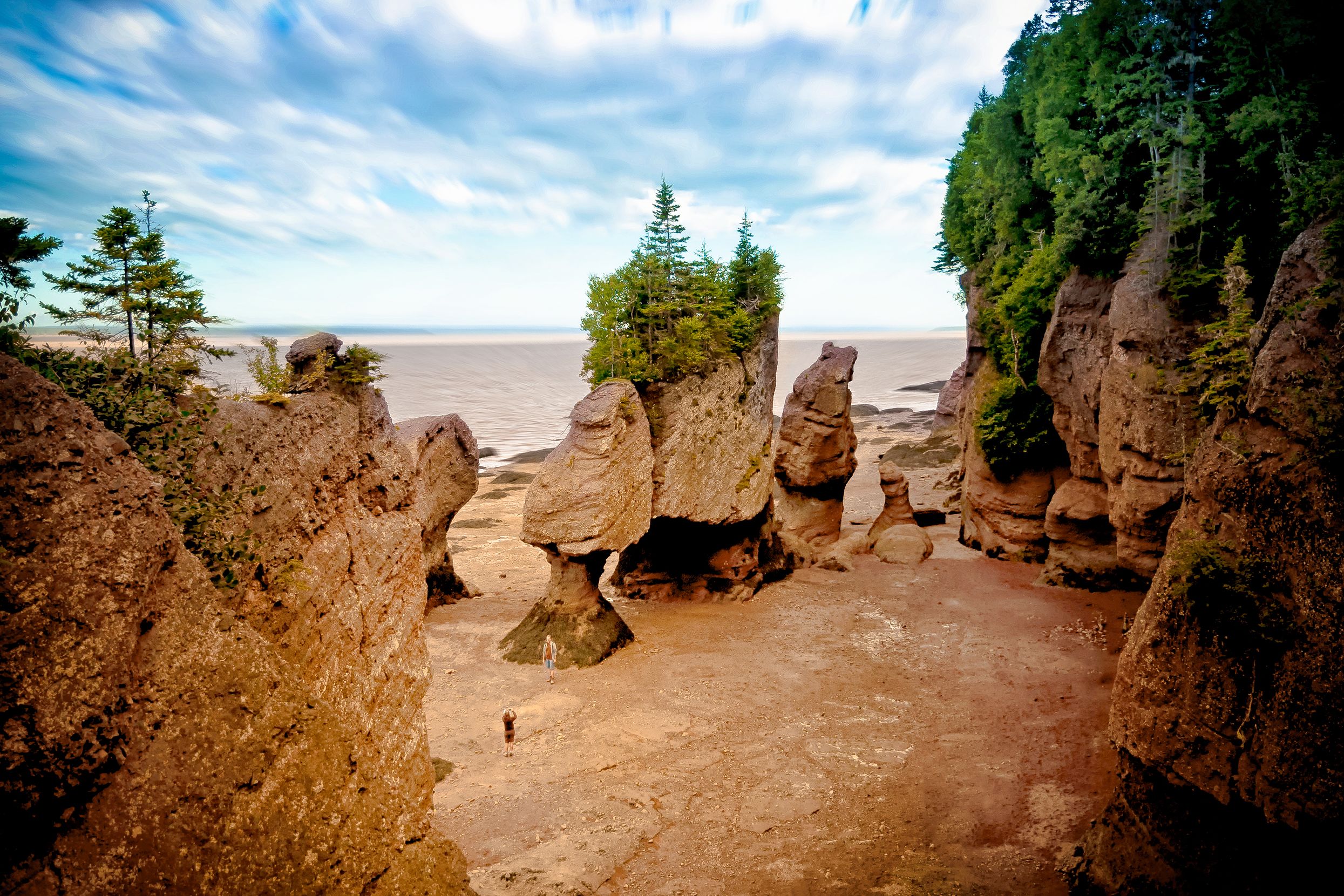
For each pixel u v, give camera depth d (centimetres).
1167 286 2805
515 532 5647
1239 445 1409
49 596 636
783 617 3662
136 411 932
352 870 912
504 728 2453
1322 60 2494
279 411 1145
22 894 603
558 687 2847
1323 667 1193
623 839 1908
